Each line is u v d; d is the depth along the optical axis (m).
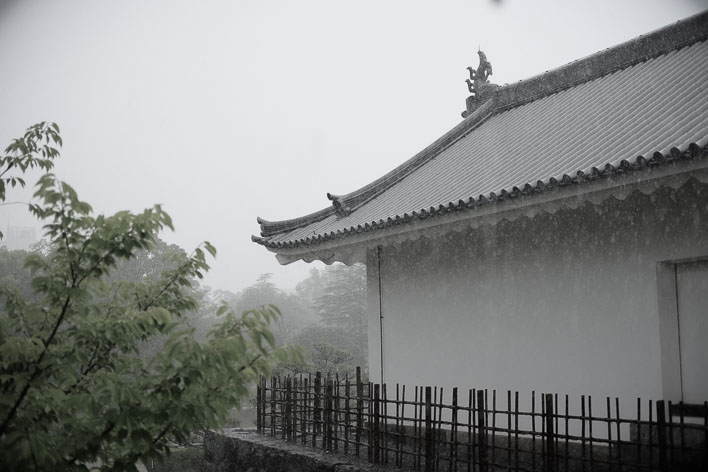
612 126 9.73
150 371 4.68
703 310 7.46
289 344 4.55
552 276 8.76
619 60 12.79
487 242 9.69
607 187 6.90
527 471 6.15
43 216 4.24
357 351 35.38
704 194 7.24
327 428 8.72
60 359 4.33
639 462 5.57
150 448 4.34
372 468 7.52
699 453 6.73
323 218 12.95
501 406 9.18
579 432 8.19
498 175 10.08
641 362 7.66
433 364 10.31
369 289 11.70
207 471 10.84
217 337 4.37
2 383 4.21
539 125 12.22
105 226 4.25
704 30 11.48
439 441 6.95
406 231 9.24
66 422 4.23
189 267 5.09
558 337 8.59
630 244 7.91
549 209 7.57
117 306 4.85
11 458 3.74
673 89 10.10
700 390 7.42
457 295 10.08
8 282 4.59
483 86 15.56
